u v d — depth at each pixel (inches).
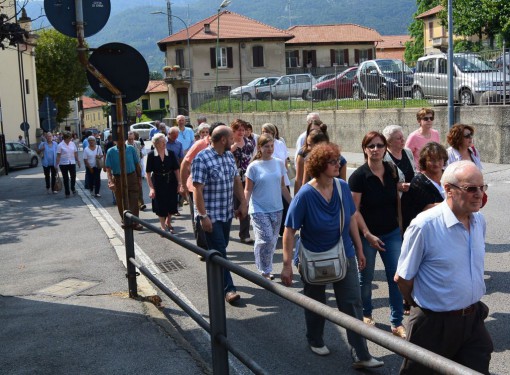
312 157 191.8
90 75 266.1
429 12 2399.1
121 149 272.7
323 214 191.6
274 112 1253.1
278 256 354.0
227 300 265.1
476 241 140.9
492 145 677.9
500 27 1566.2
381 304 258.7
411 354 91.5
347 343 199.5
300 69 2527.1
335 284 199.6
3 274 346.0
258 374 139.6
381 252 222.8
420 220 141.3
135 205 464.4
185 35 2348.7
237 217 295.1
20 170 1379.2
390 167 222.1
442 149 210.7
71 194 744.3
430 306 141.9
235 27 2396.7
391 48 3430.1
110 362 200.7
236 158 366.6
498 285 271.4
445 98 780.0
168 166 433.7
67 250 402.9
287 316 244.1
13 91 1892.2
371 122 914.7
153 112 3171.8
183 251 378.9
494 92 695.7
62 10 254.4
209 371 191.5
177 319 253.0
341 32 2659.9
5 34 392.2
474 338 143.5
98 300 275.9
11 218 571.2
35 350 213.8
